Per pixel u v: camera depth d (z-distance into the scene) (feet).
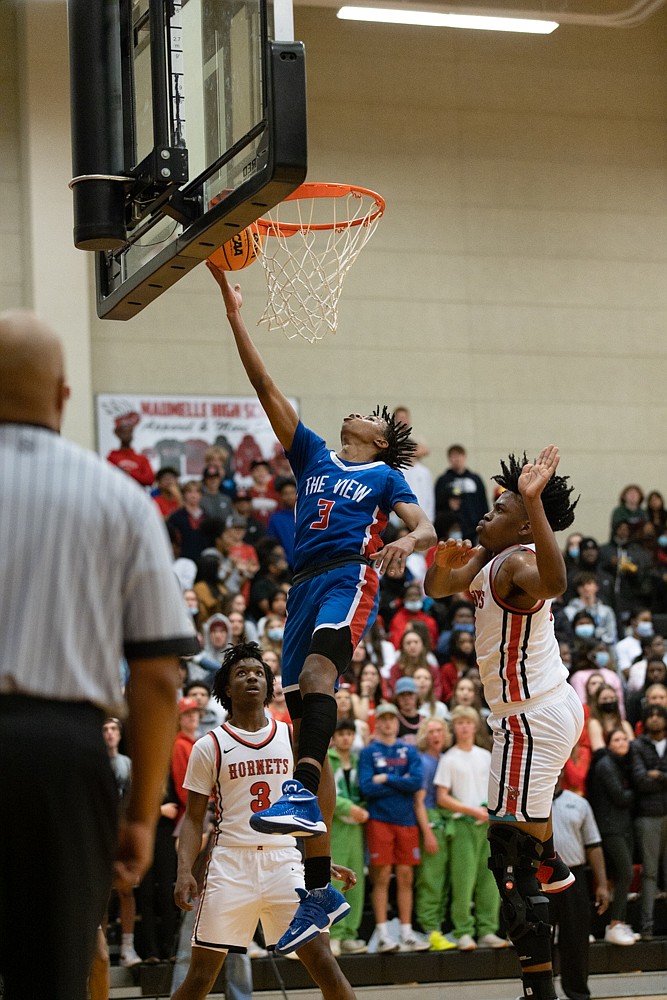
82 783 7.80
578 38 52.42
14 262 44.45
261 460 44.83
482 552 16.55
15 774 7.61
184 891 18.29
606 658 34.71
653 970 28.94
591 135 52.19
